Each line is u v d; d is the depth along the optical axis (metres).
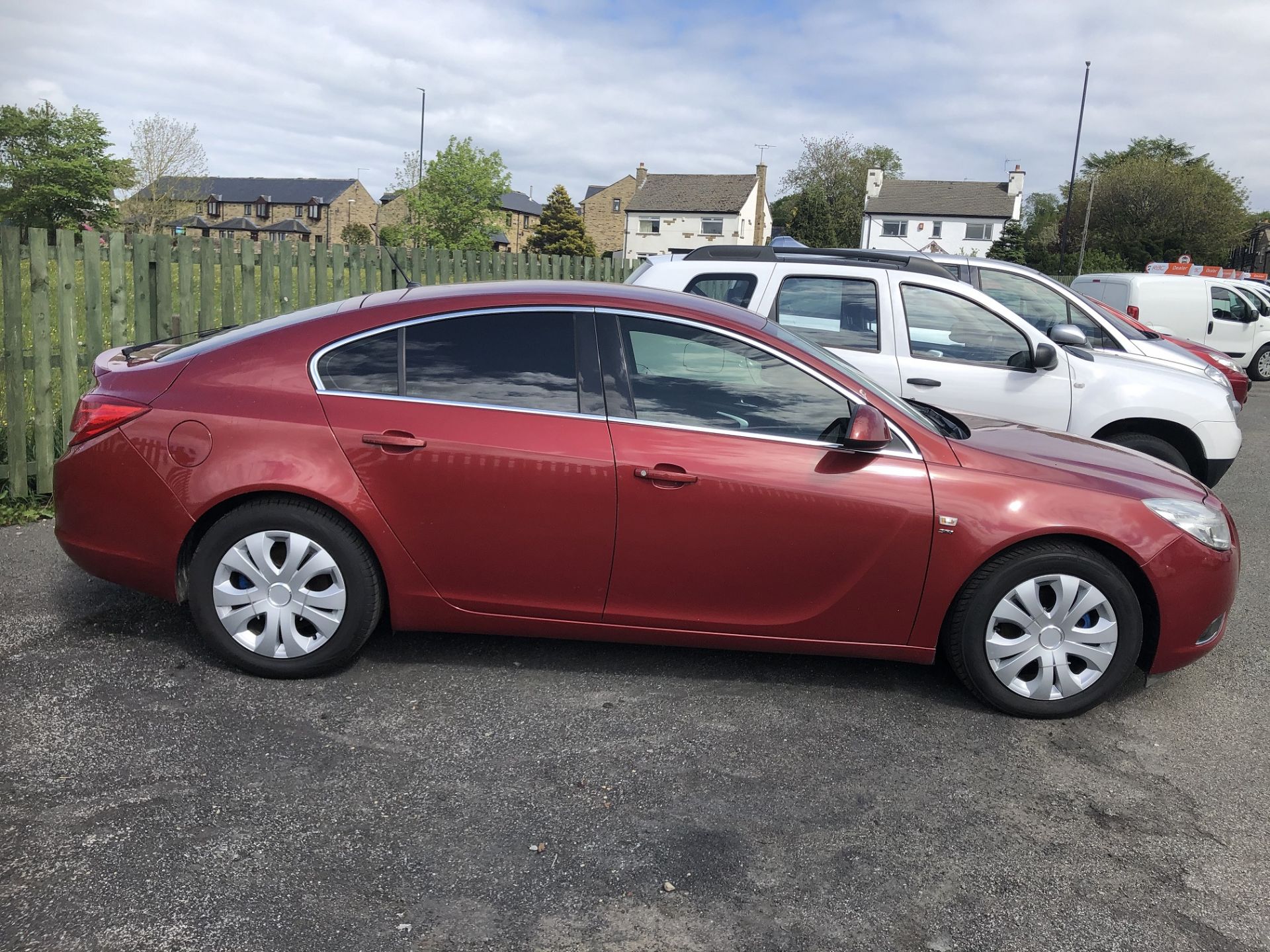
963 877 2.73
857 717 3.70
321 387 3.68
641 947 2.38
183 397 3.69
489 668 3.98
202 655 3.94
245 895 2.50
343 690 3.72
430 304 3.77
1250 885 2.74
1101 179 62.72
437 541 3.65
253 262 6.99
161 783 3.00
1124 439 6.25
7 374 5.58
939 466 3.68
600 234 91.94
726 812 3.01
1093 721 3.77
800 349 3.81
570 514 3.62
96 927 2.35
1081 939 2.49
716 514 3.61
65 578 4.71
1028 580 3.67
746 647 3.81
